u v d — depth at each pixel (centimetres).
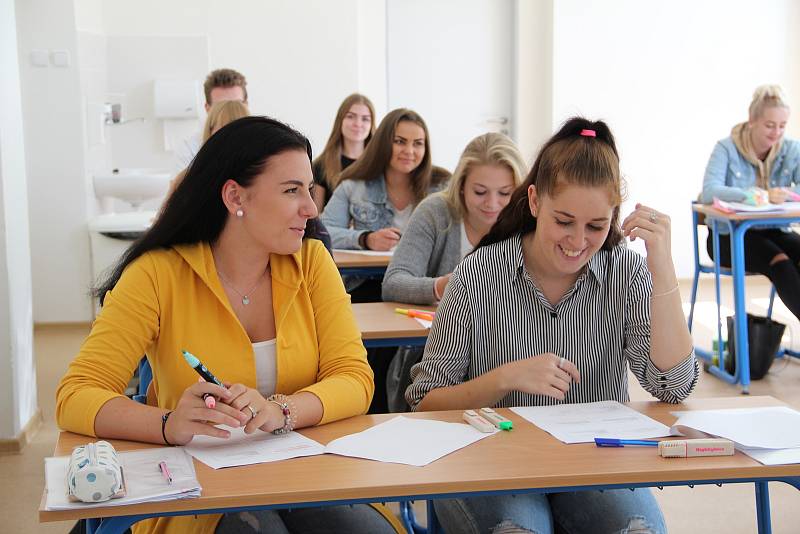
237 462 158
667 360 194
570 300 201
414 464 158
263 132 183
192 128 641
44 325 586
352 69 659
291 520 178
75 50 564
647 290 200
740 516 304
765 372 459
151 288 183
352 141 495
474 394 193
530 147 722
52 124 570
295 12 649
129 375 183
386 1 705
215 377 178
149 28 633
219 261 190
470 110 729
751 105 498
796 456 160
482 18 721
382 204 410
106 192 594
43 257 580
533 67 714
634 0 696
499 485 151
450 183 318
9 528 301
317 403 179
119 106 618
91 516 139
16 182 381
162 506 142
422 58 721
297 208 183
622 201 198
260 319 193
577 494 179
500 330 202
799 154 497
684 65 704
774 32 705
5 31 373
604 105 705
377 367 345
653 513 174
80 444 167
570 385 204
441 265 320
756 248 465
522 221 202
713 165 498
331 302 198
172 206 186
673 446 161
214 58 645
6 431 371
